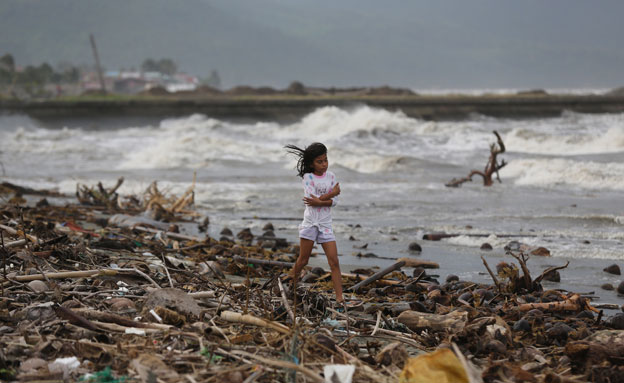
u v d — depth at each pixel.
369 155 47.06
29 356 7.65
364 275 14.59
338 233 21.94
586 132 69.12
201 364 7.51
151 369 7.13
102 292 10.36
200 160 46.25
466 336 9.36
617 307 12.70
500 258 17.98
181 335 8.30
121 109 93.75
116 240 16.52
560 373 8.31
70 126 91.50
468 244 20.05
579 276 15.91
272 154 50.31
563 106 100.38
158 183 34.69
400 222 23.95
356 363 7.72
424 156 49.28
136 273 11.59
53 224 17.45
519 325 10.20
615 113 101.38
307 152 11.18
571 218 24.09
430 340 9.51
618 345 8.76
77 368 7.38
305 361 7.84
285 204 28.42
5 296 9.85
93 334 8.38
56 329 8.49
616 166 36.62
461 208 27.06
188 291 11.27
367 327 10.05
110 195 26.28
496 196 30.41
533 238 20.56
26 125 89.81
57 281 10.97
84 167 44.28
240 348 8.12
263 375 7.32
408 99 97.25
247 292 9.74
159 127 90.31
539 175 36.38
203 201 28.97
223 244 17.86
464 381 6.73
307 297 10.77
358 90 136.00
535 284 13.25
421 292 13.10
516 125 83.56
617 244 19.64
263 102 95.50
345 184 35.06
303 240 11.29
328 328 9.62
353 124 74.81
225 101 95.25
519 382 7.77
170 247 17.34
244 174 40.06
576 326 10.63
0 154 52.38
